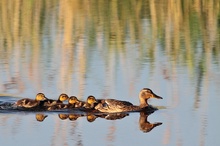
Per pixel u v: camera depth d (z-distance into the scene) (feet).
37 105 51.06
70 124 46.75
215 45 71.56
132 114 49.78
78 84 56.75
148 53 68.39
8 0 99.76
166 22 84.99
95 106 50.98
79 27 82.33
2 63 64.54
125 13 92.17
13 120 47.88
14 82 57.47
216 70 61.05
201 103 51.01
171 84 56.34
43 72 60.70
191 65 62.95
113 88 55.57
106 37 76.59
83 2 100.63
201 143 41.57
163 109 50.60
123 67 62.44
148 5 98.43
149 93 50.67
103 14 91.45
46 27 82.07
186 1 96.78
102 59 65.46
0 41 74.64
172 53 68.33
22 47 71.87
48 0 103.24
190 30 80.33
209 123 45.93
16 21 85.61
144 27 82.33
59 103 51.52
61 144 41.70
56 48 70.85
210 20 86.38
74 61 64.80
